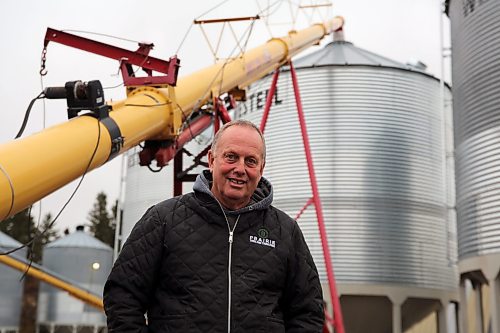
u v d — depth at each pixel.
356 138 32.38
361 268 30.81
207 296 3.60
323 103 32.97
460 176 25.69
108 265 47.59
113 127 7.91
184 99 11.51
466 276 26.05
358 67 33.28
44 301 45.81
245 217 3.81
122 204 43.78
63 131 6.85
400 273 31.02
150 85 10.27
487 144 23.84
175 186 13.30
